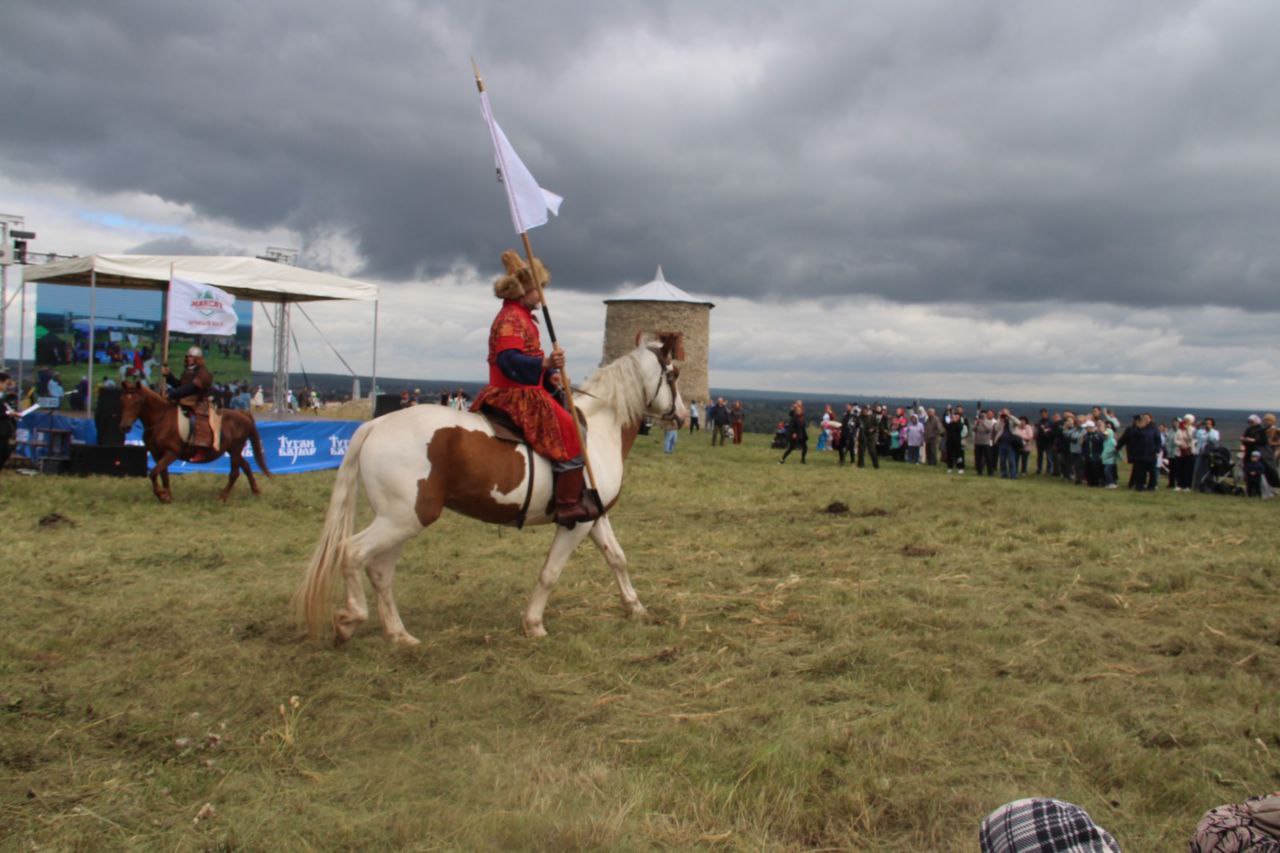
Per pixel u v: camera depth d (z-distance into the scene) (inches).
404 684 211.3
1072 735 181.8
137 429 681.6
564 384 251.1
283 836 141.7
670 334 286.7
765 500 606.5
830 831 145.3
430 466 231.0
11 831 142.3
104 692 204.1
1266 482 704.4
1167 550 396.8
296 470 732.0
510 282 243.6
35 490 538.3
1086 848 72.2
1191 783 159.2
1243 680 214.2
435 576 338.6
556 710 196.4
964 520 489.7
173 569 343.6
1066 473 852.6
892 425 1113.4
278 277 787.4
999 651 239.1
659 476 768.9
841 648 238.1
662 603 295.6
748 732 184.2
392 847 140.0
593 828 142.2
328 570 229.9
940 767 166.6
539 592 255.4
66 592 302.4
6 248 891.4
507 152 255.1
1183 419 792.3
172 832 142.8
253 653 233.5
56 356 903.1
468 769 167.0
